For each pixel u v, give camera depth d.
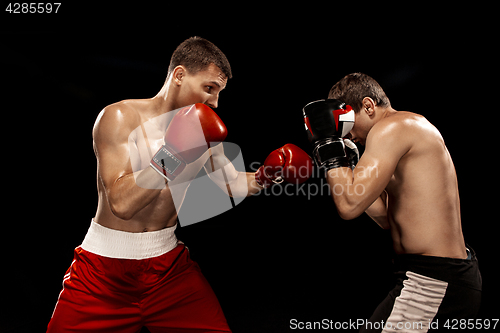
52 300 2.46
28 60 3.75
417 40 3.32
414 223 1.14
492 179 3.24
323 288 2.64
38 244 3.28
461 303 1.09
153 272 1.27
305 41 3.62
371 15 3.37
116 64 3.81
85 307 1.21
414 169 1.13
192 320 1.33
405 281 1.13
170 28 3.61
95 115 4.01
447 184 1.14
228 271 3.00
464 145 3.32
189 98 1.32
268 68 3.79
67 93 3.94
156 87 3.88
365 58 3.51
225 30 3.65
